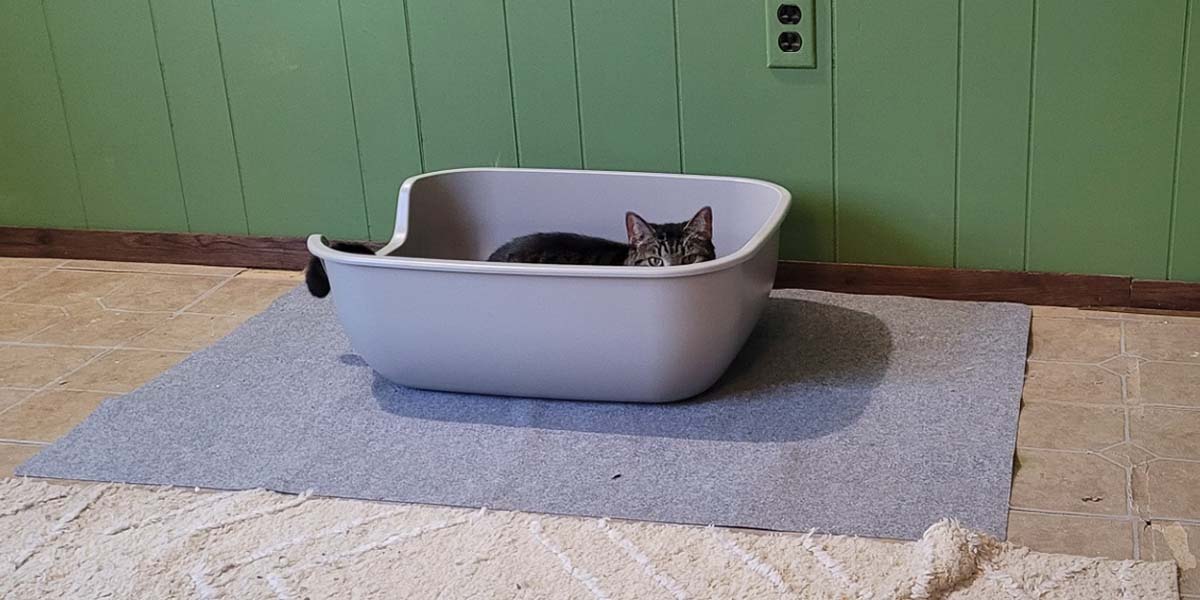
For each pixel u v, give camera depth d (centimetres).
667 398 229
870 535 189
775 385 236
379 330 231
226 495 209
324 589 183
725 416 226
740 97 267
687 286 214
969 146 259
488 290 220
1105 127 250
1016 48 249
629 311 217
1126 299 260
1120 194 254
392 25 280
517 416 229
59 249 319
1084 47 246
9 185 317
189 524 200
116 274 308
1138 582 175
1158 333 249
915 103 258
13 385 252
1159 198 252
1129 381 231
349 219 301
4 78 306
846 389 233
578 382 229
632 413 229
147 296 294
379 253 255
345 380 247
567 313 220
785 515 195
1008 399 226
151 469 218
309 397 241
